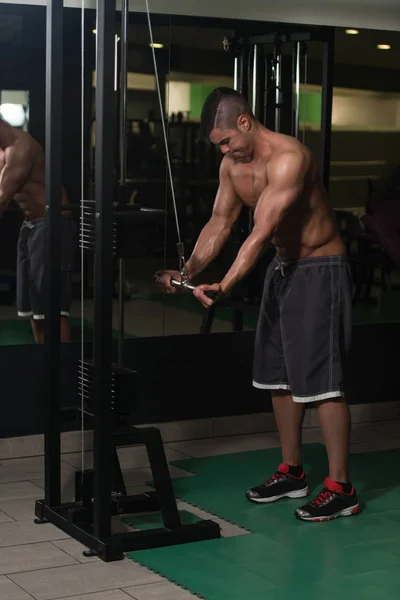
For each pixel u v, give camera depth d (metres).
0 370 5.03
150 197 5.14
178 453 5.20
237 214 4.49
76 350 5.12
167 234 5.23
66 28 4.92
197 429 5.47
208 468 4.93
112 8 3.53
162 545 3.83
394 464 5.09
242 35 5.20
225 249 5.33
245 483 4.70
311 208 4.21
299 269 4.25
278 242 4.30
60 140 3.99
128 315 5.25
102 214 3.62
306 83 5.32
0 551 3.77
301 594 3.41
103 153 3.59
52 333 4.05
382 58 5.44
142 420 5.38
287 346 4.27
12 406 5.07
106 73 3.55
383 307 5.80
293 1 5.24
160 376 5.39
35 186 4.96
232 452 5.23
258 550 3.83
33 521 4.11
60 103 3.97
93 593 3.39
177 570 3.60
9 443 5.02
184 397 5.47
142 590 3.43
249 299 5.51
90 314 5.12
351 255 5.59
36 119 4.93
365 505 4.42
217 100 4.19
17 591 3.40
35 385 5.11
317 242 4.23
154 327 5.33
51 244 4.01
